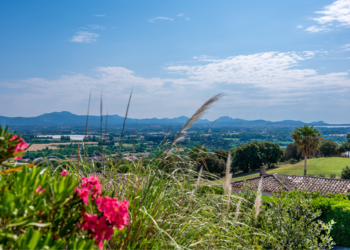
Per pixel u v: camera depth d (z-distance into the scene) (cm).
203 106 242
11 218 122
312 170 5338
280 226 462
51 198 152
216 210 326
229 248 286
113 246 201
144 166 289
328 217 1004
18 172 155
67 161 250
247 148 5950
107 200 159
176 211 278
